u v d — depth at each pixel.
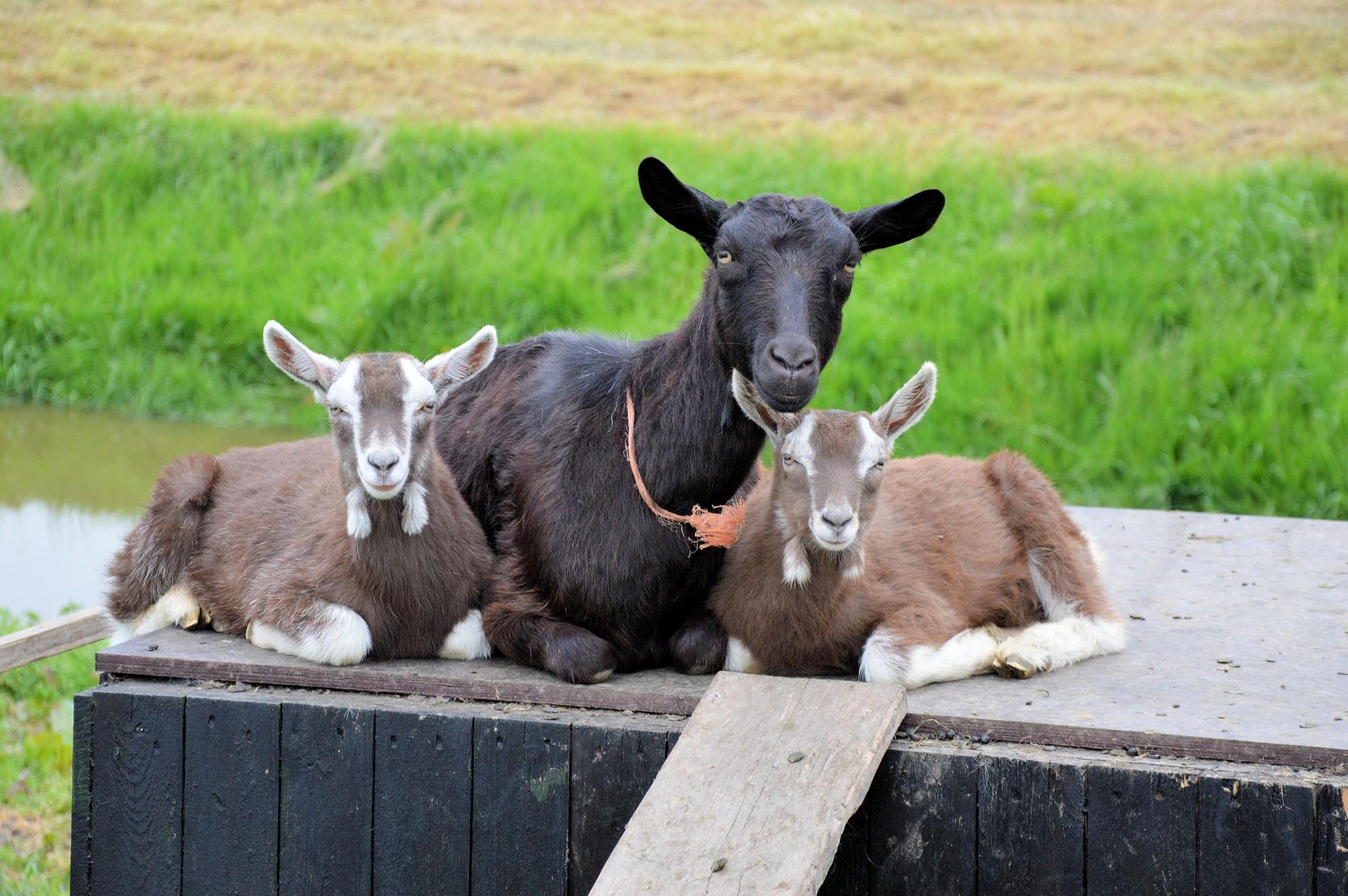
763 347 3.86
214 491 5.03
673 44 17.98
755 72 16.95
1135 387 10.62
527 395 4.71
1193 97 15.18
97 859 4.25
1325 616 4.97
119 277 14.10
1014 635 4.67
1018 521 4.96
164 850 4.21
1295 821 3.49
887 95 16.17
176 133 16.20
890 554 4.55
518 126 16.09
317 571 4.32
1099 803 3.62
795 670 4.32
